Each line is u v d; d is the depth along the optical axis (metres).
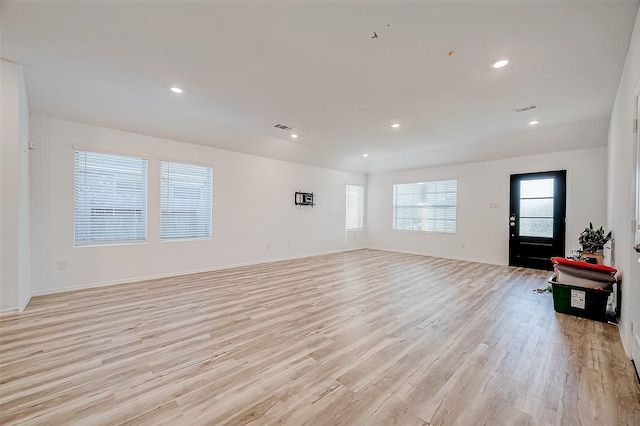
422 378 1.91
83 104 3.64
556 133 4.80
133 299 3.52
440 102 3.59
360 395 1.72
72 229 3.87
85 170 3.98
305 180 6.96
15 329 2.61
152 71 2.91
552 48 2.40
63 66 2.84
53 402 1.64
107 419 1.51
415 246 7.53
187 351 2.25
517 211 5.83
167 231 4.77
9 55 2.65
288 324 2.80
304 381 1.86
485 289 4.09
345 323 2.84
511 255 5.89
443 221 7.03
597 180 4.94
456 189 6.76
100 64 2.79
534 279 4.71
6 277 2.94
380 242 8.33
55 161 3.73
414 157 6.98
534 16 2.02
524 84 3.07
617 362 2.12
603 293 2.88
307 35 2.29
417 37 2.29
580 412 1.58
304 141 5.70
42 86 3.23
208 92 3.39
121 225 4.31
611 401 1.67
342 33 2.25
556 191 5.36
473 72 2.83
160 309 3.18
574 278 3.07
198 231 5.14
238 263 5.68
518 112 3.92
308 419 1.52
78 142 3.89
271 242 6.26
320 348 2.31
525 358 2.18
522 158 5.76
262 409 1.59
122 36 2.34
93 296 3.62
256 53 2.56
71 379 1.87
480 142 5.59
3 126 2.79
